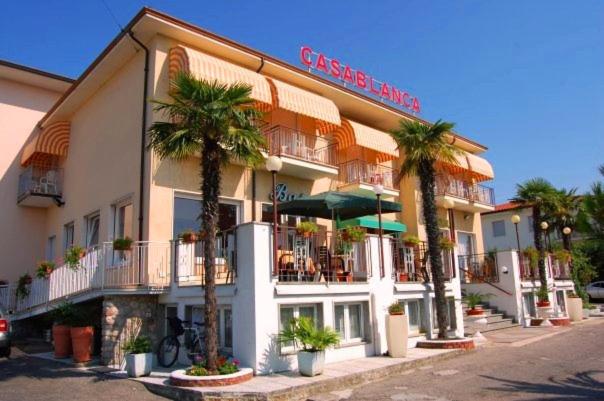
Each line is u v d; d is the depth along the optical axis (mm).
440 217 25938
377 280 13297
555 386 9156
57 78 23453
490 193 29062
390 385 9969
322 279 12664
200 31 15797
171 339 12055
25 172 21422
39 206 22578
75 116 20844
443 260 16297
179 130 9680
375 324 12938
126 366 10891
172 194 14812
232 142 9969
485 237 44062
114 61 16812
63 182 21156
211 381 9102
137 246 13547
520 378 10070
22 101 23219
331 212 15297
